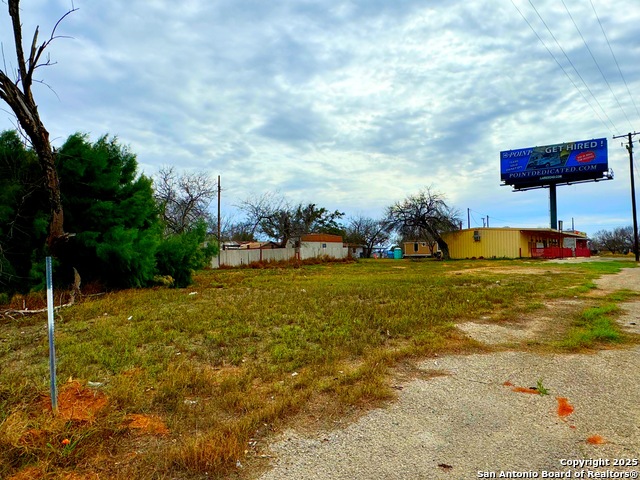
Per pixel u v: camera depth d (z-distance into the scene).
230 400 3.68
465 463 2.68
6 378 4.31
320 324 6.99
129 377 4.33
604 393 3.88
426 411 3.54
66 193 12.45
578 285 13.10
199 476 2.54
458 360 5.09
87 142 12.88
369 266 29.12
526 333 6.52
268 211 41.53
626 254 59.91
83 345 5.75
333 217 59.62
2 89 8.74
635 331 6.50
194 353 5.41
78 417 3.26
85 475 2.53
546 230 41.91
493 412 3.50
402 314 7.89
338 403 3.70
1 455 2.69
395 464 2.68
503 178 49.12
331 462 2.71
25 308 9.07
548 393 3.91
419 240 52.25
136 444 2.95
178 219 34.19
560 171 45.97
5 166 11.41
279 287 13.66
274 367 4.74
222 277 18.73
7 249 10.92
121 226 13.13
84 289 12.16
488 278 16.09
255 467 2.66
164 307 9.29
